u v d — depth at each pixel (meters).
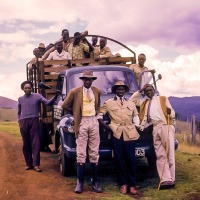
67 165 8.39
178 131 16.94
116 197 7.03
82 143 7.44
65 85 9.07
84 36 10.68
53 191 7.47
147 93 7.86
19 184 8.02
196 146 14.83
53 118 10.39
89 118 7.46
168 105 7.80
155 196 7.13
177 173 8.84
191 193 7.18
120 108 7.55
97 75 9.23
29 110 9.20
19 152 12.16
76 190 7.32
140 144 7.97
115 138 7.49
